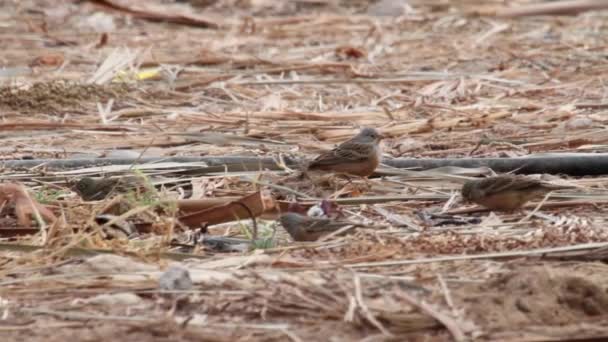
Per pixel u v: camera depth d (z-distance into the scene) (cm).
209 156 1562
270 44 2450
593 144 1631
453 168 1475
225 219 1236
